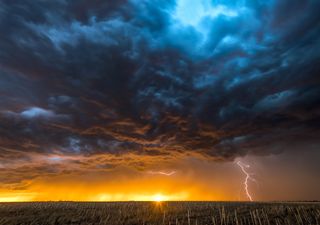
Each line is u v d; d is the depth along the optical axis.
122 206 43.78
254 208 38.16
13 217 31.64
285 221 27.94
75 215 33.44
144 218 31.16
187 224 27.94
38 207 40.41
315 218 28.70
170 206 43.72
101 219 30.17
